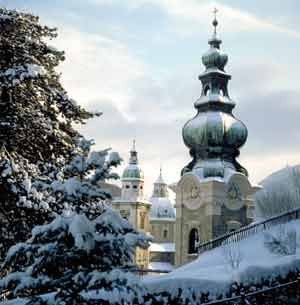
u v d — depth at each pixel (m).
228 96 72.38
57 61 20.42
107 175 10.62
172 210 129.88
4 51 18.56
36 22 20.44
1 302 11.30
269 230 42.94
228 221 66.44
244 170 70.56
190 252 68.62
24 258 10.13
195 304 17.44
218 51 72.62
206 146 69.62
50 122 18.88
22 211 16.84
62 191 10.30
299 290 19.62
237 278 18.94
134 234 9.98
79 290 9.91
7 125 17.70
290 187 70.38
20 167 17.42
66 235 9.59
